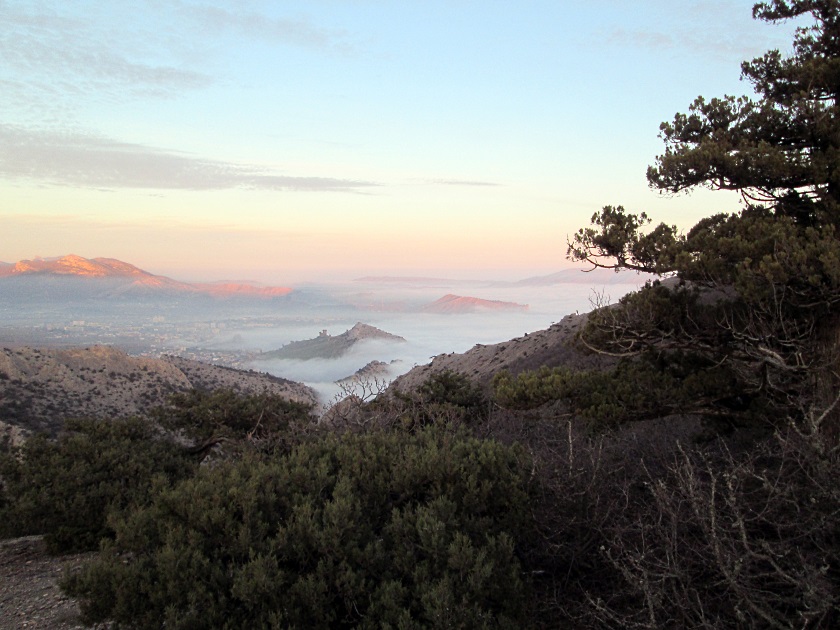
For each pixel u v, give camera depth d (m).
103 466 9.19
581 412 7.45
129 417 11.82
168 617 3.98
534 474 5.61
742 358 7.25
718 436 7.14
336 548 4.53
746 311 7.04
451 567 4.46
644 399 7.35
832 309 6.46
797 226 6.96
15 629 5.34
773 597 3.89
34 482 8.59
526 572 5.29
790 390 6.86
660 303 7.40
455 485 5.52
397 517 4.96
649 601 3.80
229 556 4.70
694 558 4.61
